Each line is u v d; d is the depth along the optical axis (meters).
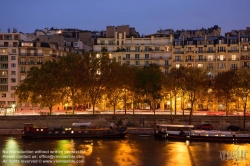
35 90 155.88
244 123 145.88
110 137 137.38
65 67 165.62
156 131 136.12
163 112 185.50
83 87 163.38
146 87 163.00
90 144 125.69
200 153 114.19
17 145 123.12
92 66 165.62
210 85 184.75
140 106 198.75
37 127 138.38
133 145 124.25
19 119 146.75
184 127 135.88
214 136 132.00
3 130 142.75
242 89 157.12
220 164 102.88
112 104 175.12
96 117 151.75
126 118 153.00
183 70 169.12
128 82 164.38
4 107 199.25
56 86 157.50
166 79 167.12
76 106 199.75
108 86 163.88
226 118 149.88
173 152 115.00
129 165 101.31
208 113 179.50
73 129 137.62
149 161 105.12
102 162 103.81
